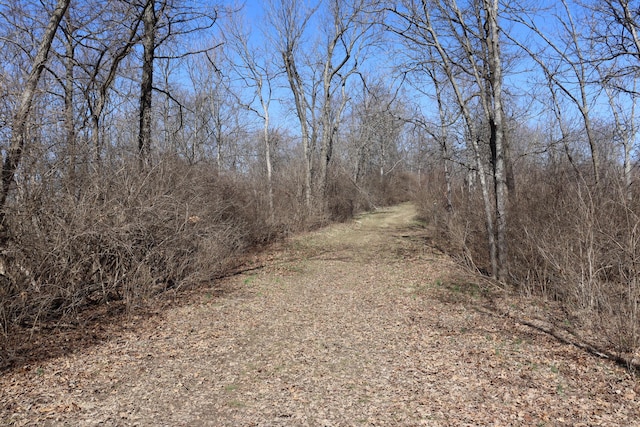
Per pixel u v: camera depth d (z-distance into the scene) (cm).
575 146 1547
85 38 1088
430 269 1412
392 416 487
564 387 543
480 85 1151
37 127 793
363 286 1221
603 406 491
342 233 2336
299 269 1476
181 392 559
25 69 881
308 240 2067
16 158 751
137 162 1068
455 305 978
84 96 1040
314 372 616
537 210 1161
